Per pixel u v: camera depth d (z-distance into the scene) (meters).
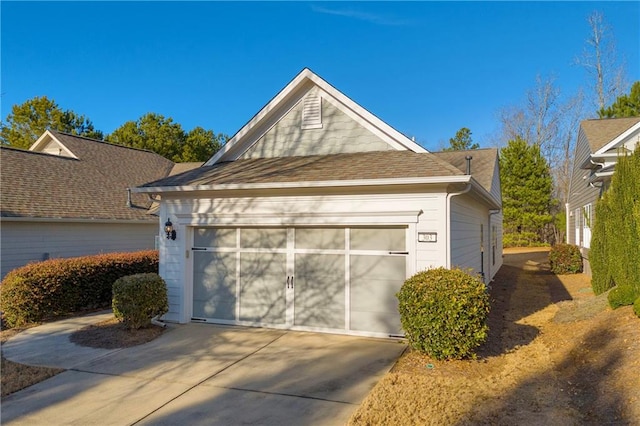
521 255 28.73
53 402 5.34
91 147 20.66
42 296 9.94
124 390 5.70
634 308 7.03
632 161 8.38
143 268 13.00
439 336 6.46
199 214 9.48
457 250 8.83
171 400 5.36
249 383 5.90
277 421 4.73
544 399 5.11
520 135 39.72
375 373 6.25
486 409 4.84
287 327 8.92
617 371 5.35
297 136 10.48
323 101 10.27
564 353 6.79
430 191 7.94
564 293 13.30
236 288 9.38
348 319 8.48
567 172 37.69
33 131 38.22
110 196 17.53
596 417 4.54
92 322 9.77
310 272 8.83
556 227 34.28
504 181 33.91
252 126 10.71
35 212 13.44
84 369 6.57
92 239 15.60
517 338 7.94
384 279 8.28
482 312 6.50
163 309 9.16
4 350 7.66
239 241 9.41
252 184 8.61
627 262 8.50
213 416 4.88
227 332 8.73
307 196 8.74
